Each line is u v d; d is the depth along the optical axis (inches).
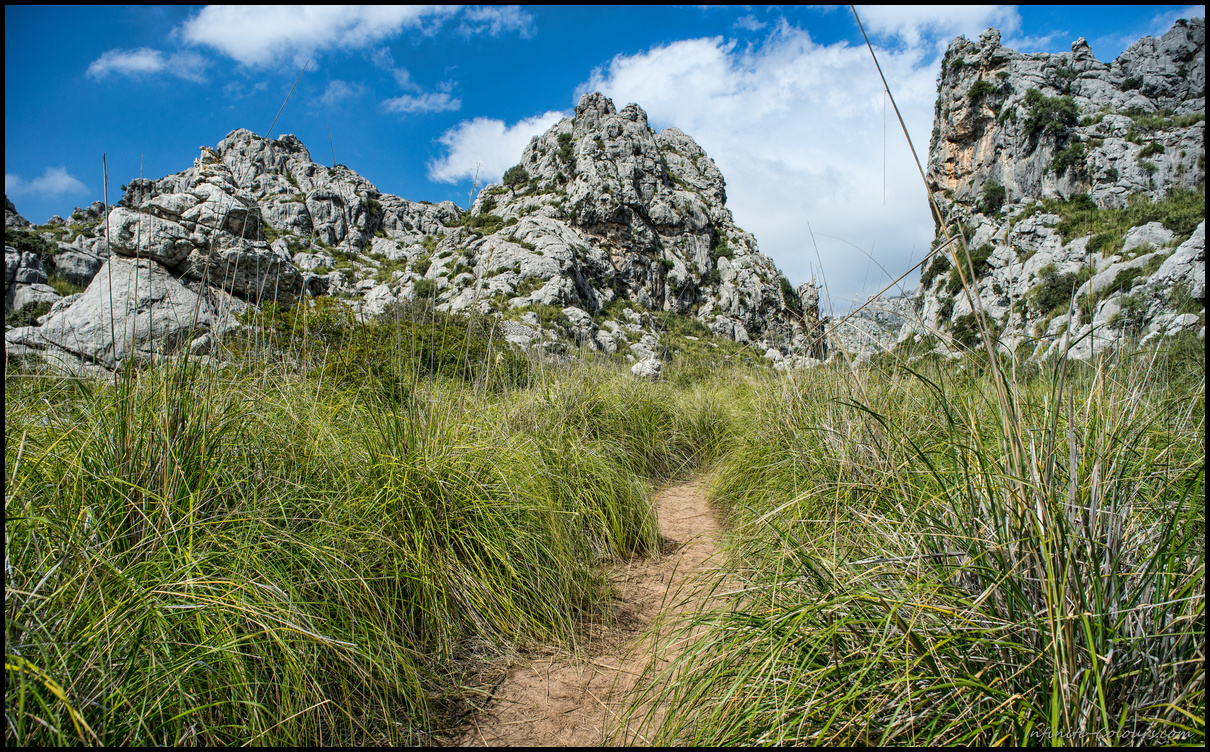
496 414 168.6
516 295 1221.7
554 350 261.0
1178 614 53.5
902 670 57.3
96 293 256.7
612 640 109.2
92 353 110.0
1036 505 55.6
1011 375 62.2
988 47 1239.5
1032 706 50.9
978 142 1175.6
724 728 65.0
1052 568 52.1
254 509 87.7
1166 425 83.4
